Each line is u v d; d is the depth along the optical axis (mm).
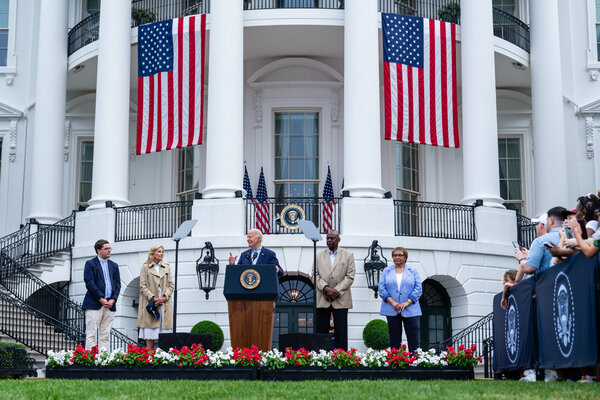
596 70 29484
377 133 23766
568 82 29516
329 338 13414
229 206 23250
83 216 25094
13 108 30250
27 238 26516
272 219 26531
